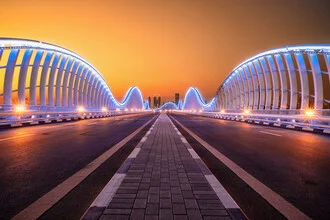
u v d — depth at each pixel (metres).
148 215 2.28
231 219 2.22
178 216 2.26
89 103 42.66
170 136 9.20
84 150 6.05
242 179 3.59
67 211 2.40
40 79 22.08
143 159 4.90
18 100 17.86
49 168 4.16
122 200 2.65
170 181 3.38
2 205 2.54
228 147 6.80
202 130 12.70
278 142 8.02
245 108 31.39
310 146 7.17
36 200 2.69
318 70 15.80
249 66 29.25
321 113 13.16
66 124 16.92
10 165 4.38
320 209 2.53
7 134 9.82
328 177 3.76
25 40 17.36
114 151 5.89
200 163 4.55
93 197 2.79
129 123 18.44
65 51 25.61
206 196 2.80
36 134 9.90
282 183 3.42
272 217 2.32
